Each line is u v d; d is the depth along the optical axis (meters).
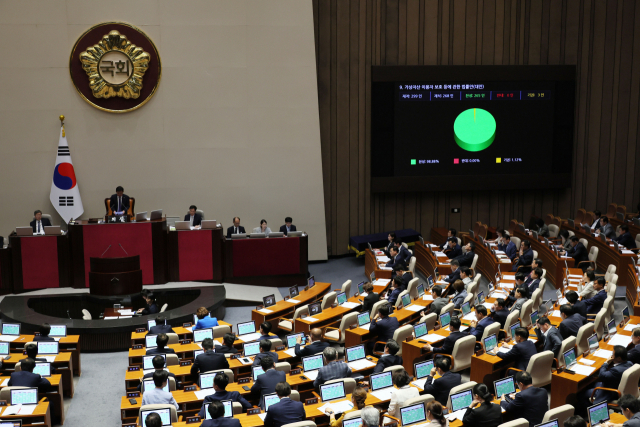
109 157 15.09
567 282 12.27
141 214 13.42
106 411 8.70
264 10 15.32
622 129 18.27
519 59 17.61
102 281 12.47
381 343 9.52
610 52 17.94
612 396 7.36
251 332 10.09
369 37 16.80
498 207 18.34
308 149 16.06
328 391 7.20
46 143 14.82
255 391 7.36
